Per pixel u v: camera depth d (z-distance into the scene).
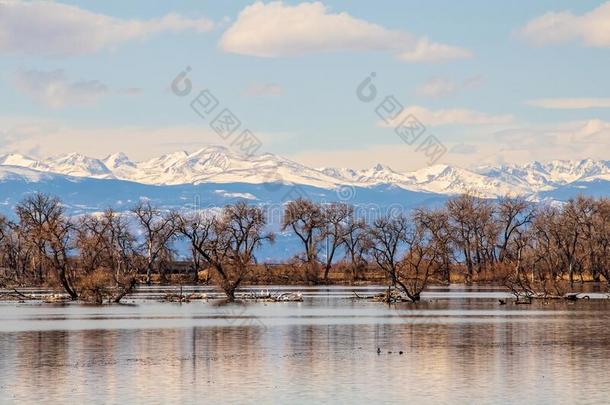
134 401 158.00
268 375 180.88
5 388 168.25
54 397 161.00
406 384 171.75
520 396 161.50
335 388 168.12
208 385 170.75
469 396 161.50
